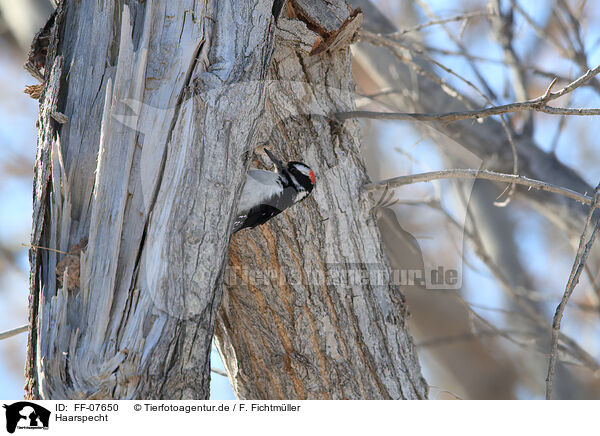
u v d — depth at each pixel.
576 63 12.23
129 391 5.15
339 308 8.01
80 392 5.03
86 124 6.11
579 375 14.09
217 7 6.45
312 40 7.62
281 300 7.98
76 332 5.27
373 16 13.03
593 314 13.98
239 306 8.09
